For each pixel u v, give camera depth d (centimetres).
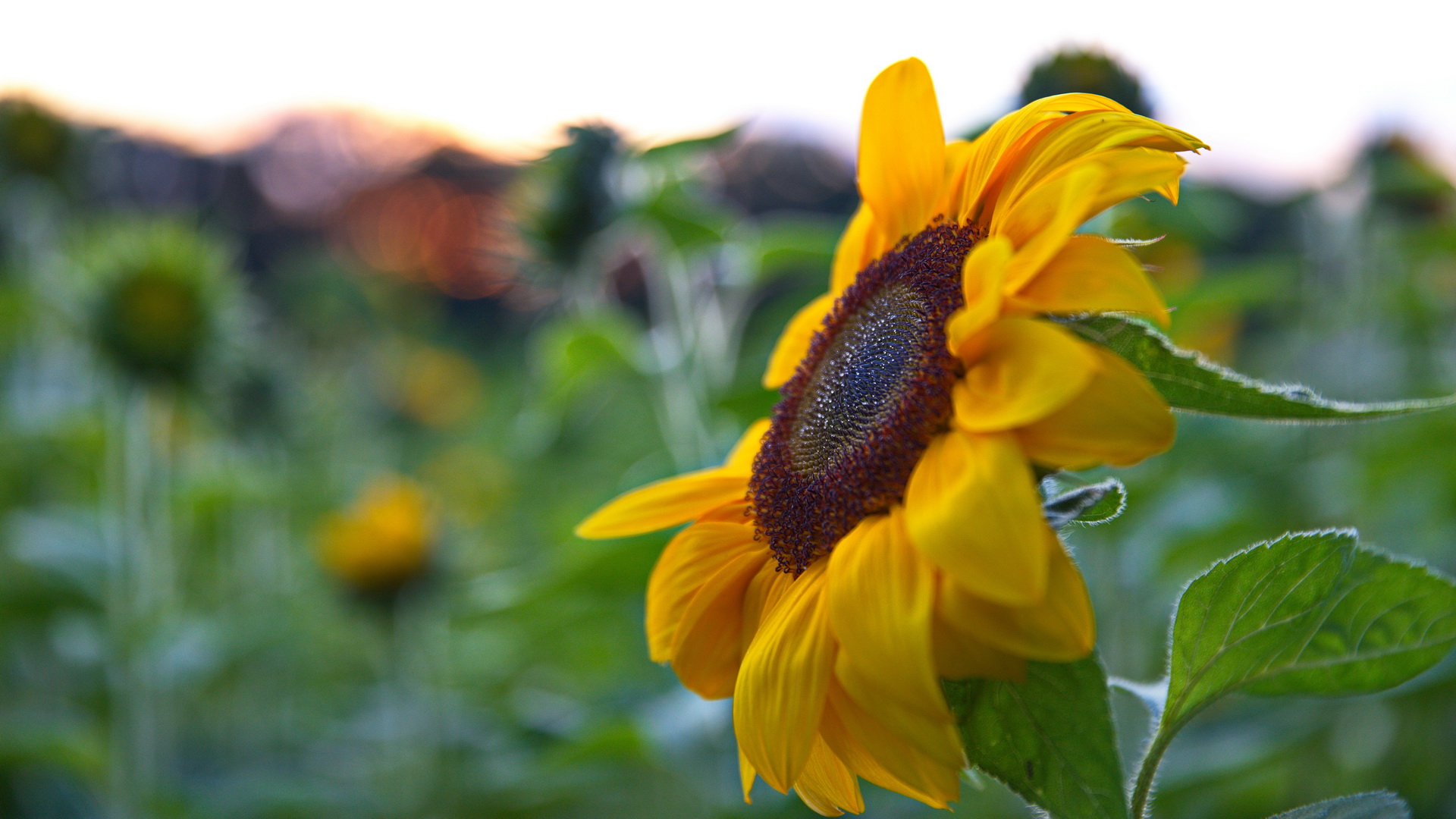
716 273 108
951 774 46
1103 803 45
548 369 110
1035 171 49
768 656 48
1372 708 91
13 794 118
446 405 300
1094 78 85
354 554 126
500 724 122
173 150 401
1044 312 46
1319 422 45
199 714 145
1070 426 45
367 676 162
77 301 114
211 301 114
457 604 129
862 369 52
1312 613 47
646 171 98
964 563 44
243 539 173
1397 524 117
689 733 84
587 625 117
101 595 111
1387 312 131
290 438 178
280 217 453
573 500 168
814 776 51
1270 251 144
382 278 336
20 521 119
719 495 57
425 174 407
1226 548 104
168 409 119
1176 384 46
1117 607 96
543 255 100
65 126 161
